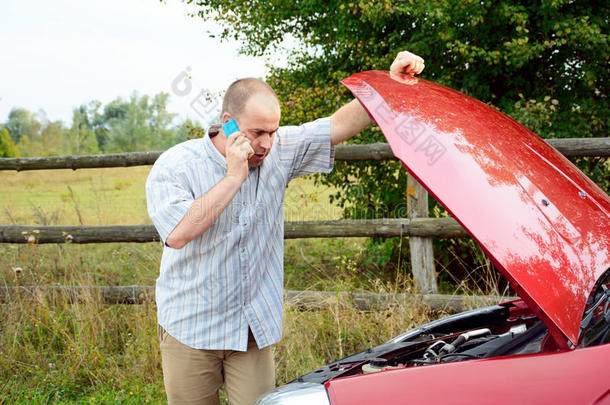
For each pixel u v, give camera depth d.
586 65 5.17
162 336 1.91
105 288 4.20
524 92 5.47
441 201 1.40
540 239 1.41
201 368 1.87
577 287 1.36
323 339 3.50
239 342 1.83
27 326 3.76
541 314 1.30
